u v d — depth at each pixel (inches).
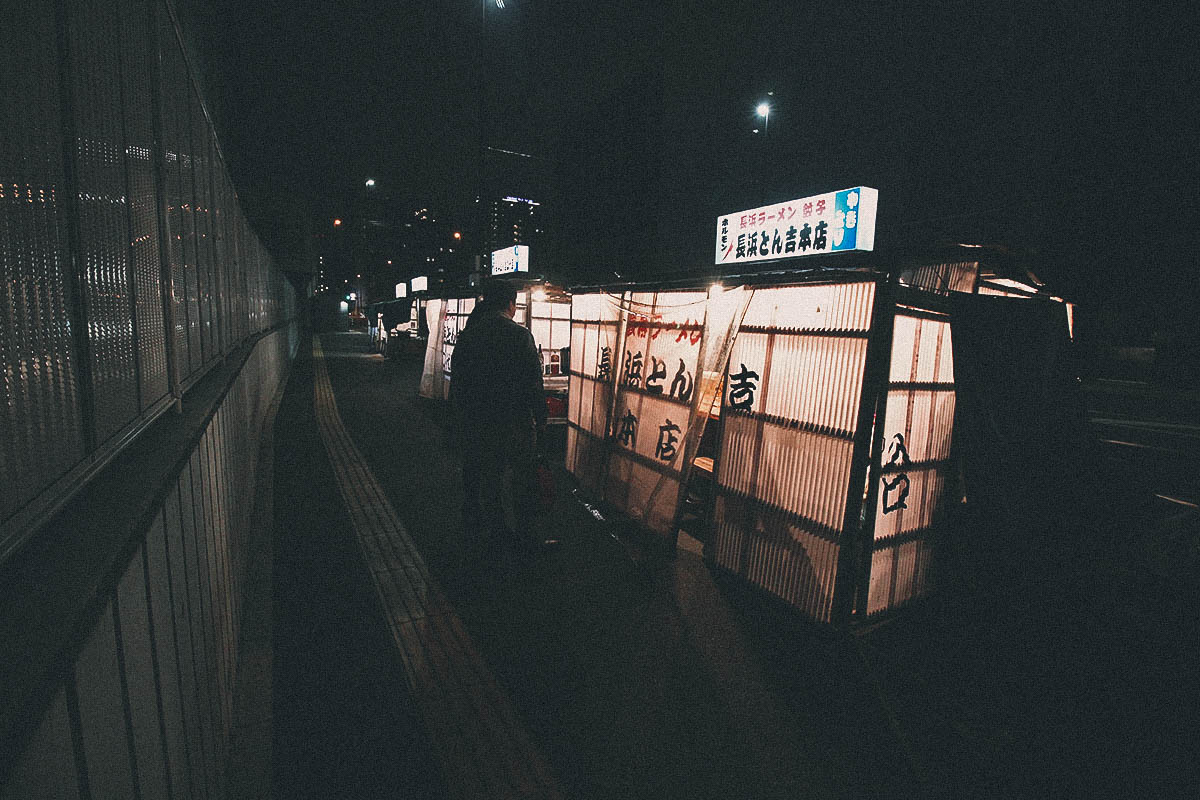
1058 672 125.4
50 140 37.4
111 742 36.9
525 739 100.7
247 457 186.7
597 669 122.4
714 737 104.1
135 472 52.9
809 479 141.0
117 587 38.8
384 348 979.9
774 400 151.9
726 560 165.9
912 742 104.3
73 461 41.0
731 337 165.6
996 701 116.4
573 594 154.6
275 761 92.0
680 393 186.7
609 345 229.5
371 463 279.3
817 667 126.3
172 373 76.7
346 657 121.2
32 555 34.7
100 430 46.8
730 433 166.4
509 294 169.2
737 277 165.8
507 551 175.0
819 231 187.2
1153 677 123.2
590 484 237.8
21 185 32.9
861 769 97.7
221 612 92.7
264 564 160.6
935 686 121.0
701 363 176.9
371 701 107.7
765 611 149.6
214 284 131.1
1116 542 145.7
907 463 140.6
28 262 34.0
